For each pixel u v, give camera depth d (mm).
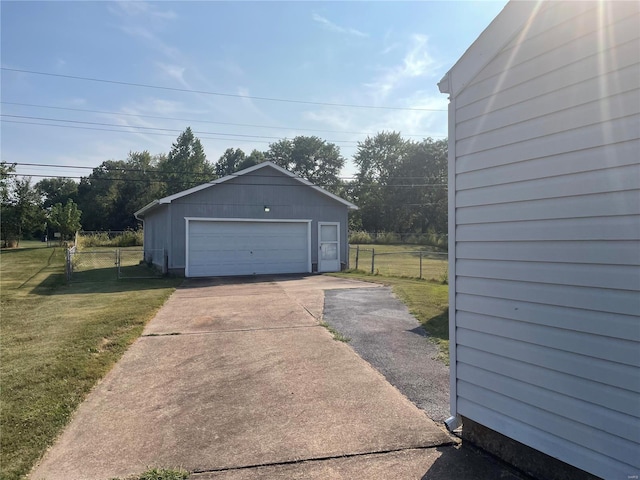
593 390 2312
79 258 18531
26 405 3846
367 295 10062
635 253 2129
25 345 5852
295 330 6676
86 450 3113
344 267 17234
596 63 2309
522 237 2727
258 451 3082
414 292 10266
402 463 2908
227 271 15445
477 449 3068
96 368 4859
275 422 3543
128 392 4227
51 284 13031
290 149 61406
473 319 3094
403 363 5027
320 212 16812
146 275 15445
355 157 61062
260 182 15906
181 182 50594
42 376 4574
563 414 2463
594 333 2309
